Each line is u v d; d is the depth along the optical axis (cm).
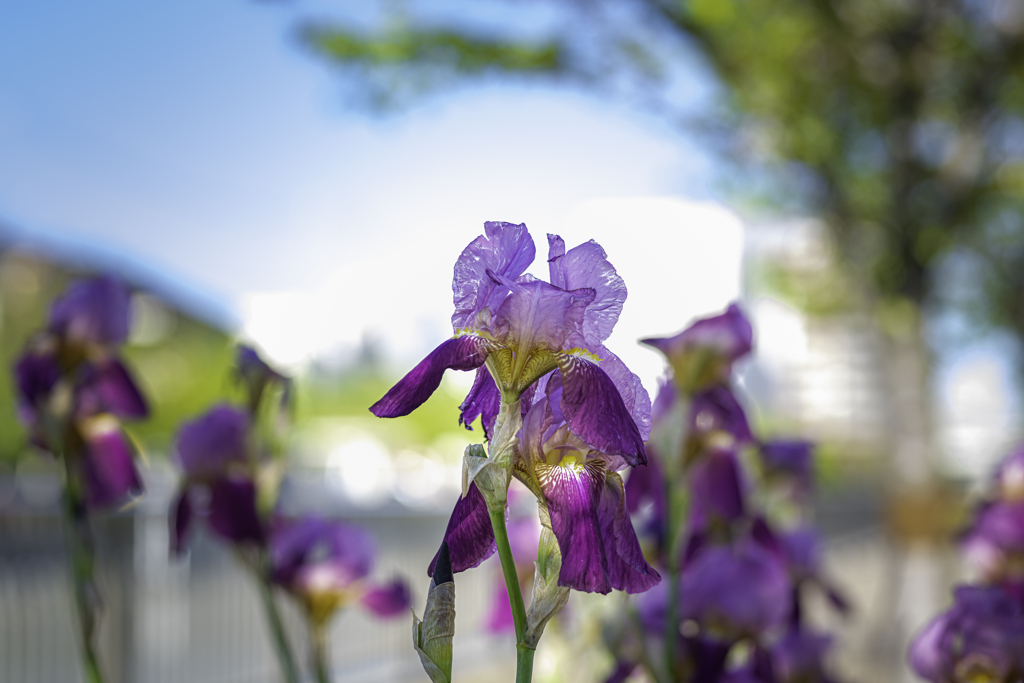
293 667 263
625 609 223
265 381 262
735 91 931
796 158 954
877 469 1391
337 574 267
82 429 259
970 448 2053
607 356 127
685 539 251
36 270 1831
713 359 221
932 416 888
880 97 920
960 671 195
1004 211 1159
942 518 823
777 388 1497
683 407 223
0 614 690
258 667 910
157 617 771
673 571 218
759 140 980
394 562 1080
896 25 878
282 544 268
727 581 236
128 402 268
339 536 271
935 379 1276
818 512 1518
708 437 240
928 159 982
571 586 115
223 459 258
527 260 131
